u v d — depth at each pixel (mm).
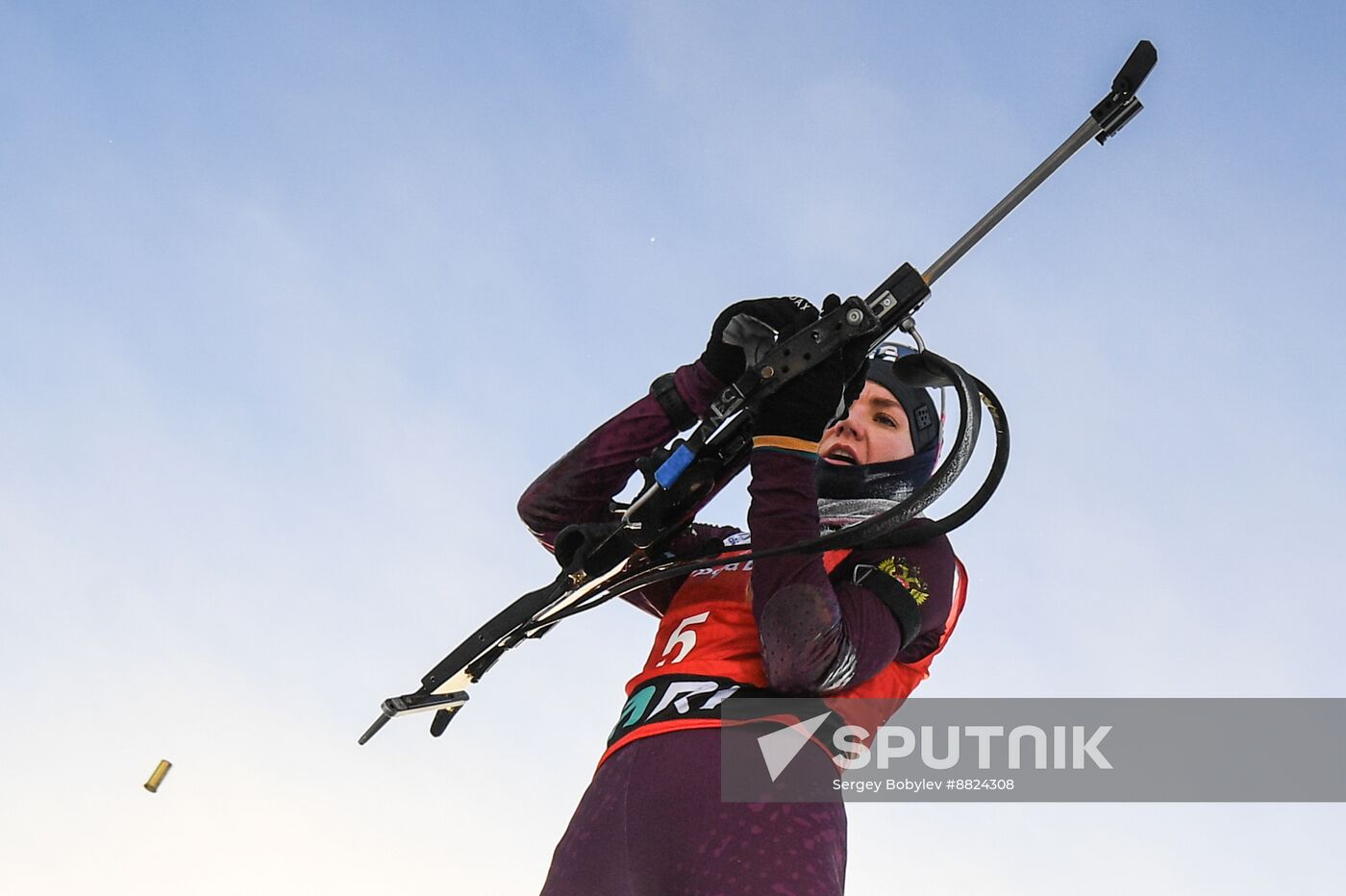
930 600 2723
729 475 2703
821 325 2576
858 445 2992
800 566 2484
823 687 2529
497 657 2918
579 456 3045
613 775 2594
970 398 2512
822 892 2416
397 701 2873
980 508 2643
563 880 2580
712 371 2943
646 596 3104
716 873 2408
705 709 2561
